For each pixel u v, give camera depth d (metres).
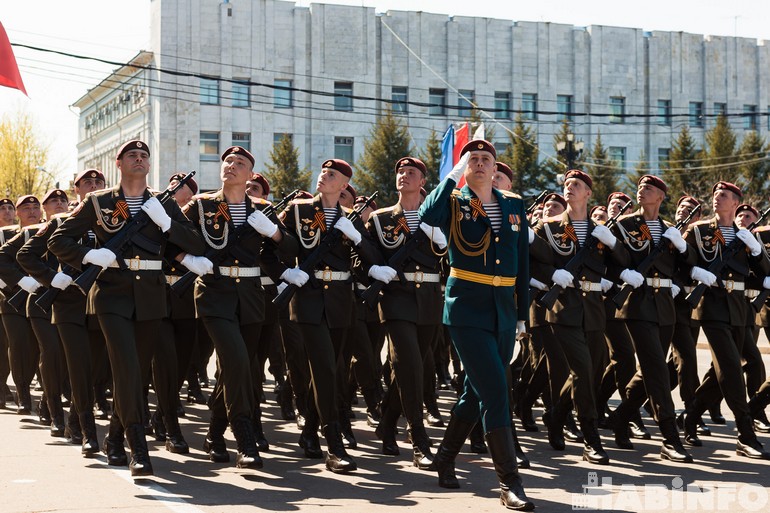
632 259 9.03
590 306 8.85
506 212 6.80
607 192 52.91
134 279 7.61
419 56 56.09
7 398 12.12
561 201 10.47
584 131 59.03
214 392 8.20
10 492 6.85
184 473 7.64
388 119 50.66
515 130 52.06
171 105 53.12
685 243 9.09
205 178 53.72
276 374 12.61
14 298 9.79
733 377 8.90
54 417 9.56
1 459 8.16
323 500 6.75
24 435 9.55
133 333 7.60
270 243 8.24
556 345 9.00
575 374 8.53
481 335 6.68
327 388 7.87
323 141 55.00
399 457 8.51
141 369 7.88
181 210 8.04
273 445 9.09
